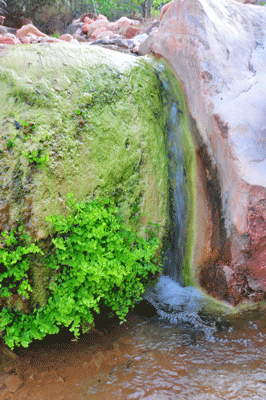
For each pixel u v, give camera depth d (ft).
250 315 11.16
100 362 9.32
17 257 9.11
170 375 8.80
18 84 10.36
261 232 10.58
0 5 36.04
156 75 14.14
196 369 9.00
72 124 10.73
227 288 11.34
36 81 10.56
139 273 11.32
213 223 12.00
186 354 9.58
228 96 12.13
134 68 13.25
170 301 12.14
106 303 11.02
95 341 10.18
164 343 10.08
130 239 11.28
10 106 10.09
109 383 8.57
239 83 12.55
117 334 10.52
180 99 13.89
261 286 11.41
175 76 14.25
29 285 9.37
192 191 12.85
